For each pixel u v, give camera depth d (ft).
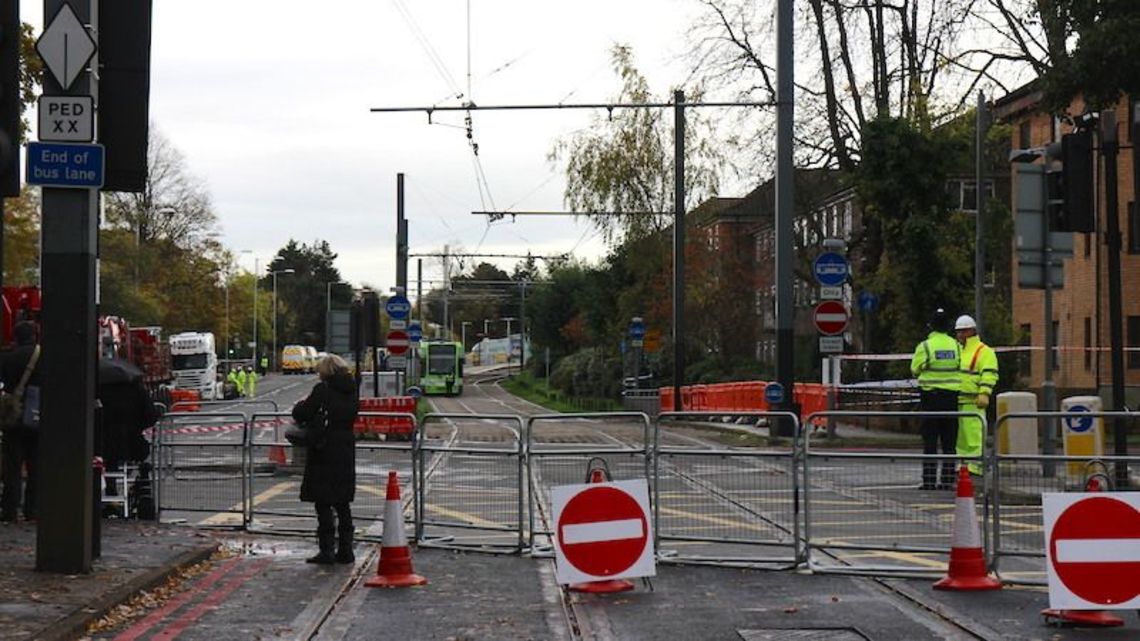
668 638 29.96
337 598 35.47
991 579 35.91
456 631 31.01
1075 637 29.66
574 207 170.19
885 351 139.33
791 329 89.92
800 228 143.84
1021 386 123.24
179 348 229.45
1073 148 49.03
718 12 130.21
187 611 33.55
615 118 168.55
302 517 51.37
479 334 536.01
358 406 42.16
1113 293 52.60
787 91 89.51
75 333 36.11
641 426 43.68
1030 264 59.62
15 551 40.52
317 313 530.27
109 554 40.81
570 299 301.22
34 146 35.37
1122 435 52.13
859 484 39.73
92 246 36.19
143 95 37.58
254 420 53.78
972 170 130.93
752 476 40.70
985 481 37.78
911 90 121.19
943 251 112.47
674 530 41.55
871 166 113.39
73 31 35.45
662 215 167.02
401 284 145.48
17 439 47.80
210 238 284.61
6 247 141.28
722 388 136.05
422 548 45.14
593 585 35.96
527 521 44.70
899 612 32.78
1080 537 30.53
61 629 29.01
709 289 180.65
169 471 53.47
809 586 36.88
